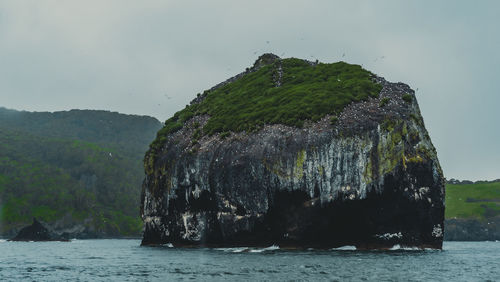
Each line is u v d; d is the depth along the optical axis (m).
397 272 38.66
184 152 80.25
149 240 89.50
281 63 114.00
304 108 74.94
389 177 63.62
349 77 90.12
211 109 97.88
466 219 185.00
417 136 68.31
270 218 66.88
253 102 90.56
